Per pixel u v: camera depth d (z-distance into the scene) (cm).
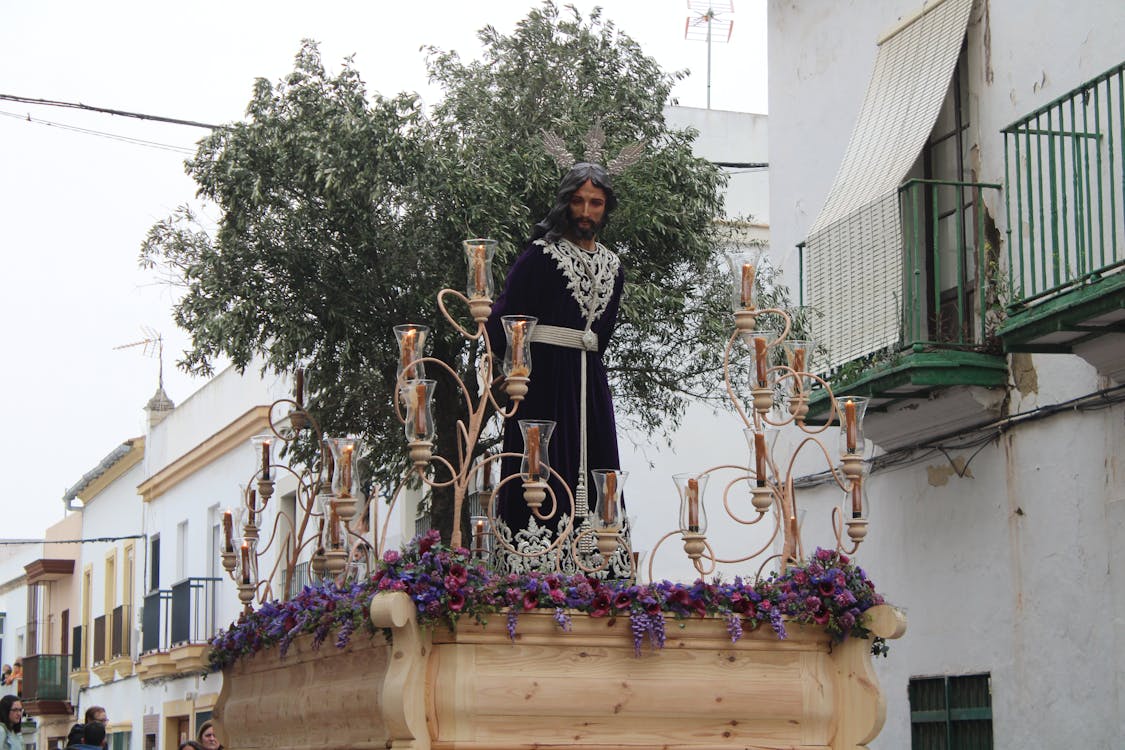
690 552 508
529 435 512
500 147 1060
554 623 480
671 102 1180
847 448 558
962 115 1034
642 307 1042
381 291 1052
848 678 515
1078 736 873
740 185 1716
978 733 970
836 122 1180
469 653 473
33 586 3675
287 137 1020
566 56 1124
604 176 607
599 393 604
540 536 572
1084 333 834
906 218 1012
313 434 1090
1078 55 916
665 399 1177
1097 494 870
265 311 1041
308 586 552
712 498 1599
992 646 955
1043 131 875
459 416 1069
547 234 606
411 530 1645
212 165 1059
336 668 523
